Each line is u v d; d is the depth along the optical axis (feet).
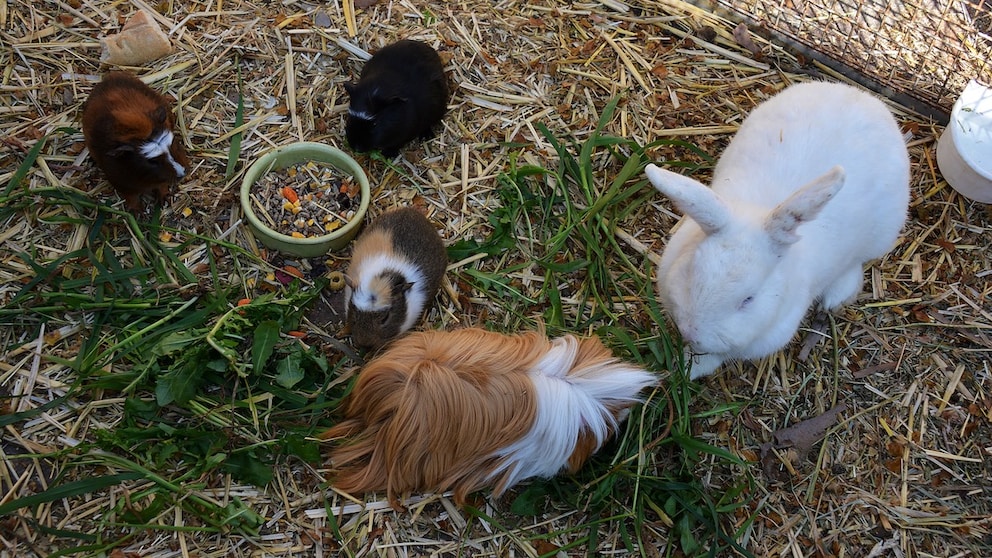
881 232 3.65
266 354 3.50
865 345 3.93
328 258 3.91
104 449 3.41
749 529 3.57
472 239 3.97
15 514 3.32
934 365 3.91
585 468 3.57
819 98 3.66
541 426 3.35
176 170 3.81
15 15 4.12
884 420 3.80
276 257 3.87
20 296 3.59
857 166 3.52
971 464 3.75
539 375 3.37
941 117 4.46
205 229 3.87
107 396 3.54
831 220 3.47
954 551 3.61
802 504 3.63
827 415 3.78
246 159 4.02
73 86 4.04
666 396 3.56
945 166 4.27
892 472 3.72
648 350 3.71
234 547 3.38
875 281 4.05
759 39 4.59
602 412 3.43
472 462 3.43
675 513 3.50
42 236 3.76
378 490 3.49
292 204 3.91
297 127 4.11
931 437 3.78
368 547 3.42
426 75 4.03
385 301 3.59
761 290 3.30
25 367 3.54
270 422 3.53
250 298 3.77
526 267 3.93
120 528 3.35
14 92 3.99
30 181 3.84
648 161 4.09
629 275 3.91
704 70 4.50
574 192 4.12
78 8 4.19
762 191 3.51
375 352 3.68
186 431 3.41
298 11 4.33
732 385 3.81
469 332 3.50
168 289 3.71
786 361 3.87
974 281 4.08
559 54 4.43
